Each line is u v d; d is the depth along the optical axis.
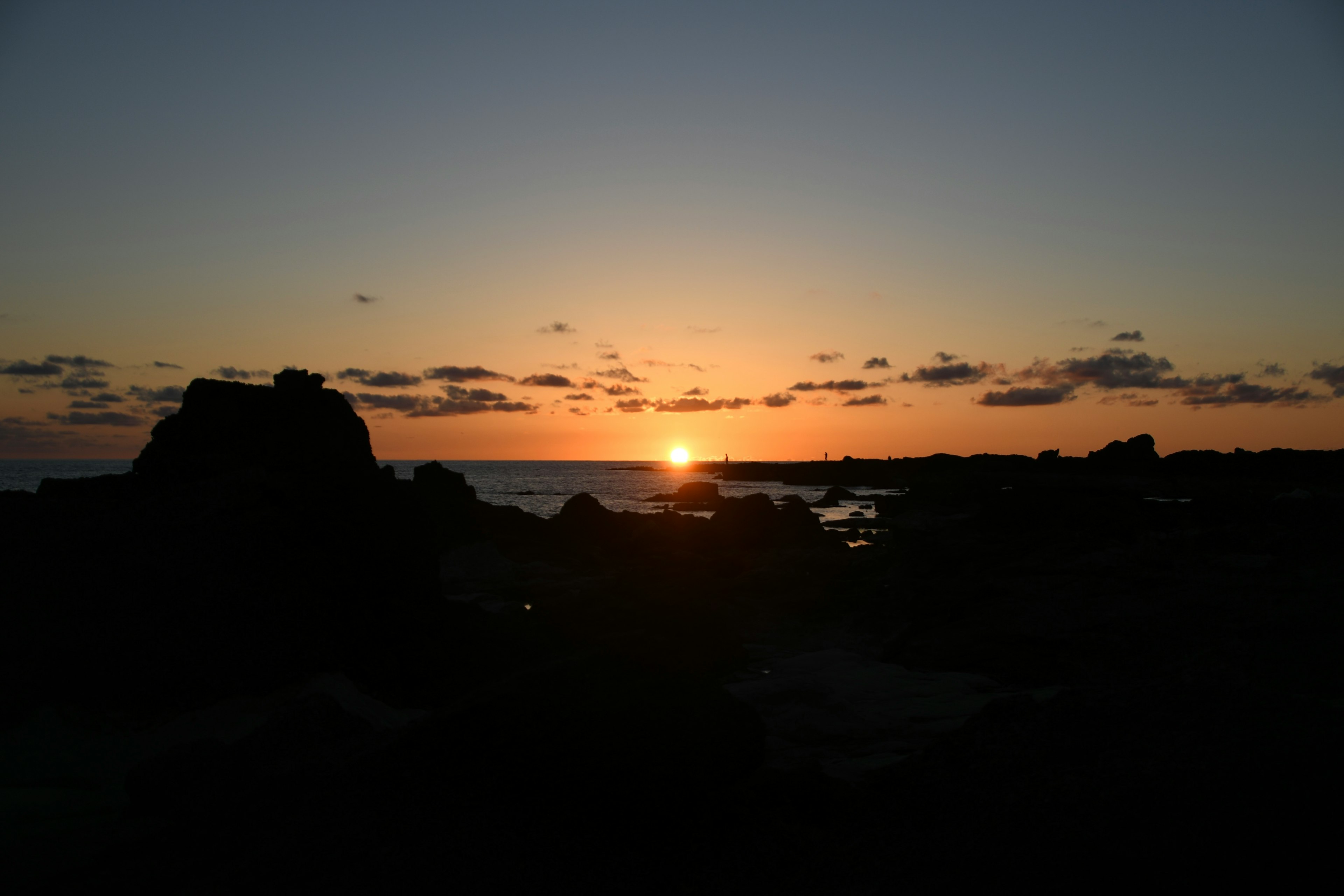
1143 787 4.64
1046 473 67.75
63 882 4.77
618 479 167.38
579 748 5.18
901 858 4.83
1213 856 4.05
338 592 9.99
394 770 5.27
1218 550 17.11
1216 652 6.07
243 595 9.16
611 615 13.34
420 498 11.93
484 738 5.25
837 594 17.33
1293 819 4.09
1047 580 15.41
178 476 10.84
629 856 5.04
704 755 5.30
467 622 11.77
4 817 5.86
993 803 5.04
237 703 8.69
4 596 8.52
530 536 27.94
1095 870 4.21
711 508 68.44
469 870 4.78
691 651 6.02
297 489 10.43
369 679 9.65
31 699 8.13
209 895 4.60
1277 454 65.69
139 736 8.02
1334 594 11.66
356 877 4.70
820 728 8.74
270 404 12.23
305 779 5.51
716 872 4.93
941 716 9.31
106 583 8.89
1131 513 23.45
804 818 5.62
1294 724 4.80
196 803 5.49
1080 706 5.76
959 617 14.43
